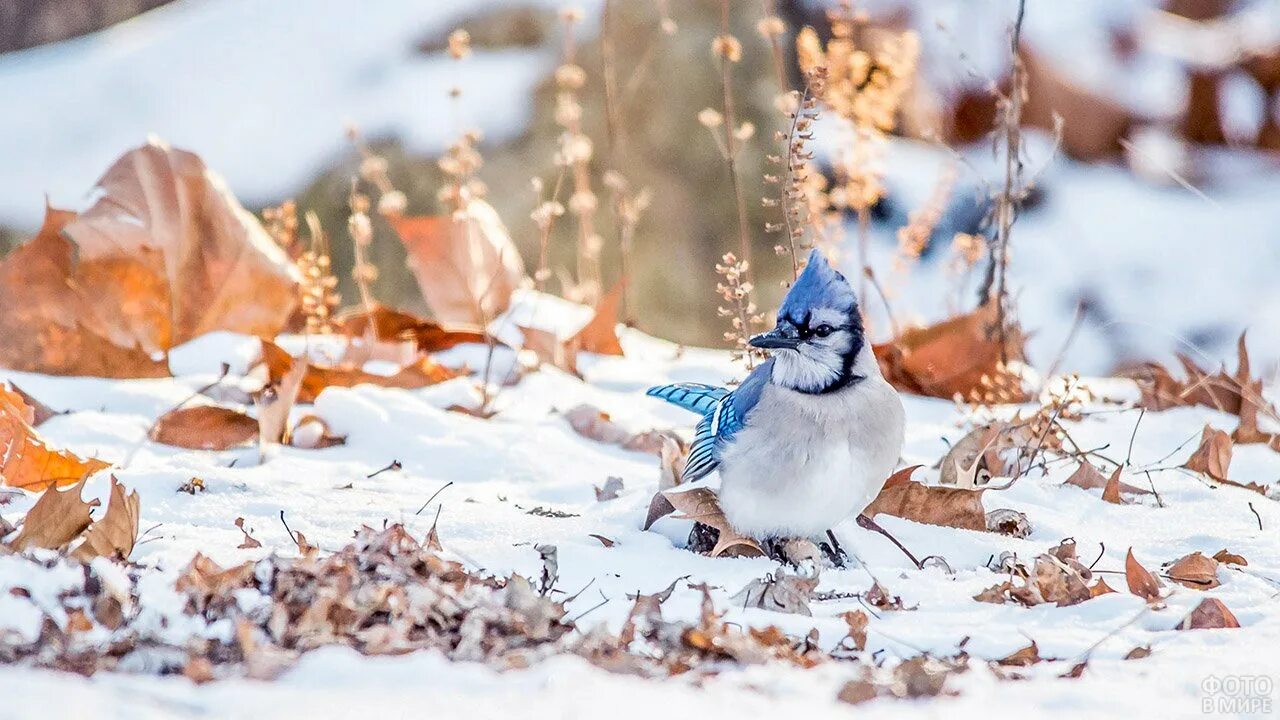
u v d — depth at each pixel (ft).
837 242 40.98
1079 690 17.43
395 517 26.23
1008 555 25.18
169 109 62.23
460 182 47.96
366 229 40.88
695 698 16.66
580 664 17.51
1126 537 26.99
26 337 35.99
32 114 63.46
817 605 22.29
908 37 38.86
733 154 40.65
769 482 24.09
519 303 43.32
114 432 31.53
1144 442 34.68
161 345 37.91
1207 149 82.07
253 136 59.62
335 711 15.46
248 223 39.75
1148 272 71.15
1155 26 88.79
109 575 19.80
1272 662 18.70
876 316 47.26
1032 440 31.35
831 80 38.68
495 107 57.93
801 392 24.21
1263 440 35.42
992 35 72.84
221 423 31.58
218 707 15.55
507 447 31.99
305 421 32.27
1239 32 86.22
